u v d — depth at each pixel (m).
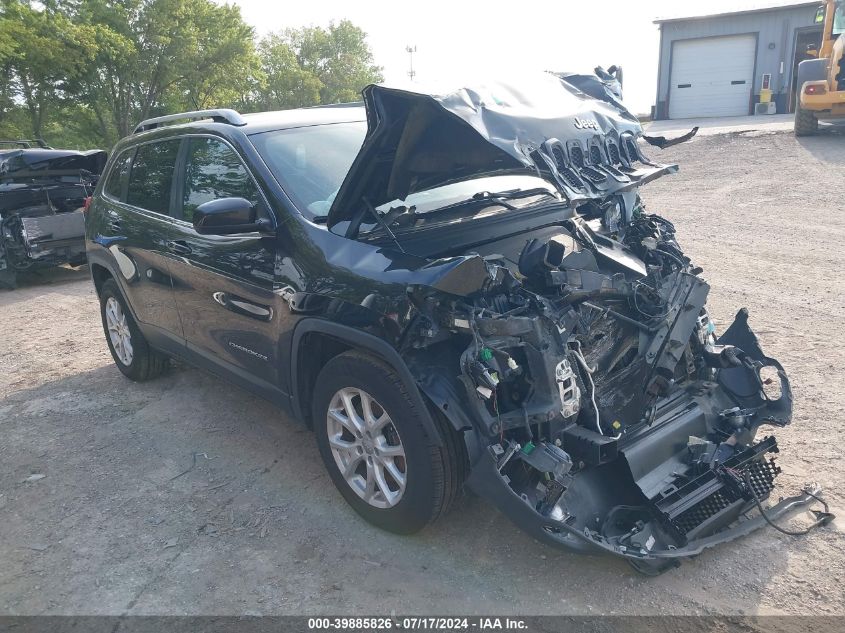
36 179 10.08
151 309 4.81
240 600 2.98
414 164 3.06
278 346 3.57
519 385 2.84
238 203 3.34
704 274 7.39
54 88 28.17
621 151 3.46
